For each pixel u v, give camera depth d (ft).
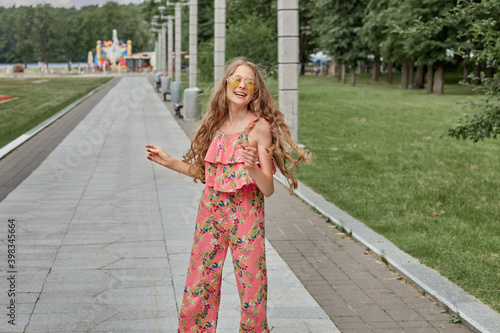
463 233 24.95
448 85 169.17
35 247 21.21
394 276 19.17
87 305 16.11
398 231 24.93
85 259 19.95
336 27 167.53
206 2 185.06
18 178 34.42
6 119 73.56
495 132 27.04
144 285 17.69
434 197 32.24
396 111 90.17
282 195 31.94
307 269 19.75
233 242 11.93
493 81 26.21
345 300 17.01
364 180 36.88
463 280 18.66
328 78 233.14
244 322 12.06
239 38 93.25
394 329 15.03
